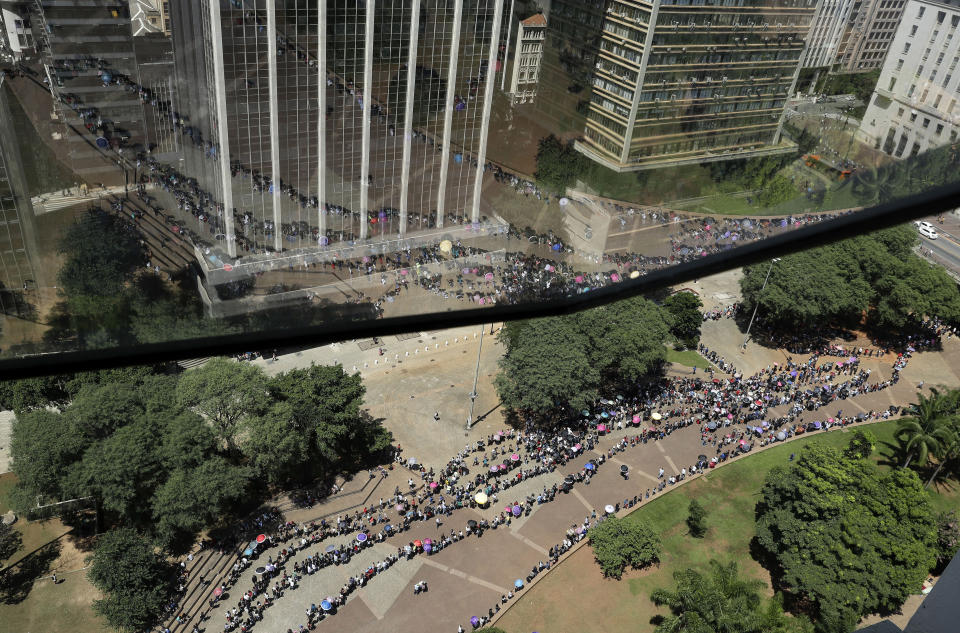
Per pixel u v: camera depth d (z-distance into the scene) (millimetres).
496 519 68688
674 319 87000
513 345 79000
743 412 85375
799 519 63250
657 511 71500
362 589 61438
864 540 60406
